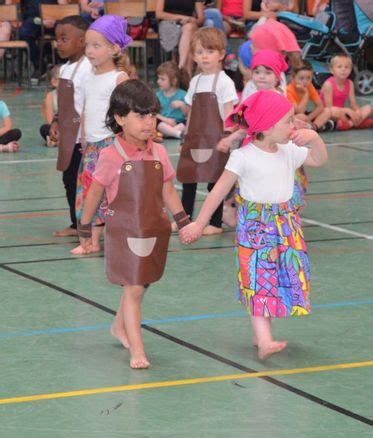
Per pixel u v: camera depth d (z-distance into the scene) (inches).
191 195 389.4
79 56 366.6
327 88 658.8
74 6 824.3
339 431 196.5
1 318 274.8
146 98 231.5
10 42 815.7
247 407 209.8
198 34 375.6
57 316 276.7
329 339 257.4
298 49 367.9
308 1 845.2
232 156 240.5
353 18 737.0
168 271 325.7
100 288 304.7
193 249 357.4
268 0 770.2
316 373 231.5
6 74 921.5
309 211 421.1
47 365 237.1
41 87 844.6
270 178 238.8
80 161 361.4
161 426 199.2
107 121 238.7
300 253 241.0
